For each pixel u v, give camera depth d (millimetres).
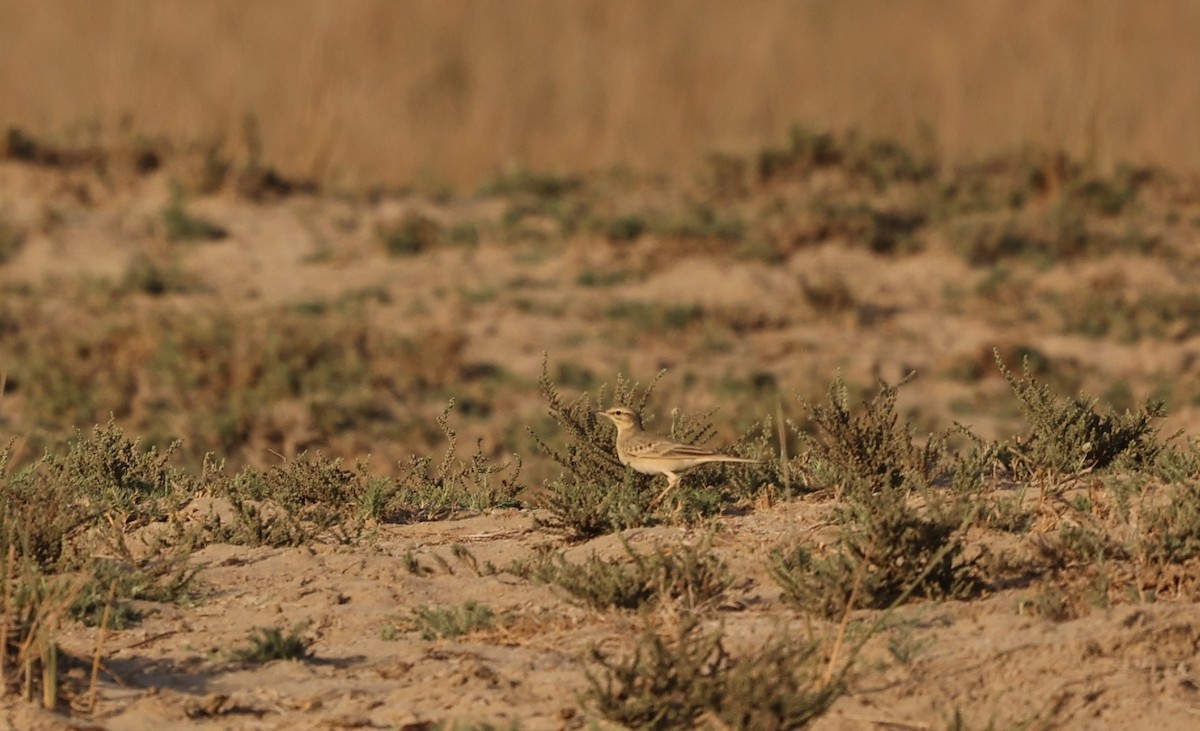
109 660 24516
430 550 30094
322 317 68312
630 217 80500
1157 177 89375
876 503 26469
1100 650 23062
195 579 28391
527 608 26516
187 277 71875
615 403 33406
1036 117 91875
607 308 69875
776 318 69062
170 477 34844
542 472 48438
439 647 25016
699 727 21219
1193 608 24438
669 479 31406
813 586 25234
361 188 87188
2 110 91438
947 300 72438
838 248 77688
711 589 25719
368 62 105688
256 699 23109
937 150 96250
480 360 64625
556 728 21625
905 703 22000
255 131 91188
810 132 90438
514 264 76438
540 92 108500
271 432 55125
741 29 112750
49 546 27594
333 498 33031
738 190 87500
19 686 22766
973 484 30594
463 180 92875
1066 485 31188
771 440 52188
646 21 112562
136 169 84438
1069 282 74188
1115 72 97500
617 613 25875
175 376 60000
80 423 55469
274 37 100125
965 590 25531
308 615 26609
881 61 111000
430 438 56156
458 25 114938
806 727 21266
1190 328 69000
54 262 73125
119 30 97375
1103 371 64312
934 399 61375
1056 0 106188
